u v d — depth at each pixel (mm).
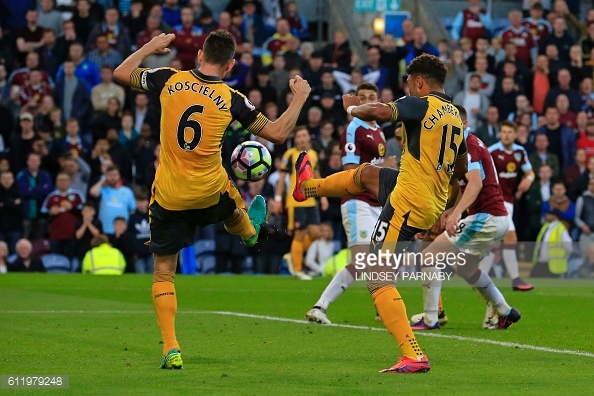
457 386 24188
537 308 47781
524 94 84188
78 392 22844
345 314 44469
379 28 93188
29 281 61406
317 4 98625
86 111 78688
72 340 33281
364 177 30484
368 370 27000
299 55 83188
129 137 76625
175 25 87562
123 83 27641
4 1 87750
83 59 80812
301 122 79250
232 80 80750
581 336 35906
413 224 27281
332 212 73375
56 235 71312
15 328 36812
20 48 82875
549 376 26047
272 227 32062
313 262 70938
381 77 82875
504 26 100312
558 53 86938
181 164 27141
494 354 30641
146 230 71688
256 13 91188
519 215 74500
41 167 72875
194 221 28109
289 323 39719
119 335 34719
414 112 26984
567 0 99000
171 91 27188
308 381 24812
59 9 91125
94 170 74688
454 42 88938
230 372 26391
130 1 92188
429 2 95438
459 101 81375
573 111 81375
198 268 73500
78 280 62594
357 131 40594
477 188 36562
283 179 66625
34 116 76438
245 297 52875
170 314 27438
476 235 37969
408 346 26562
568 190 75625
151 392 22906
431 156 27188
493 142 76062
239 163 30672
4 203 71312
